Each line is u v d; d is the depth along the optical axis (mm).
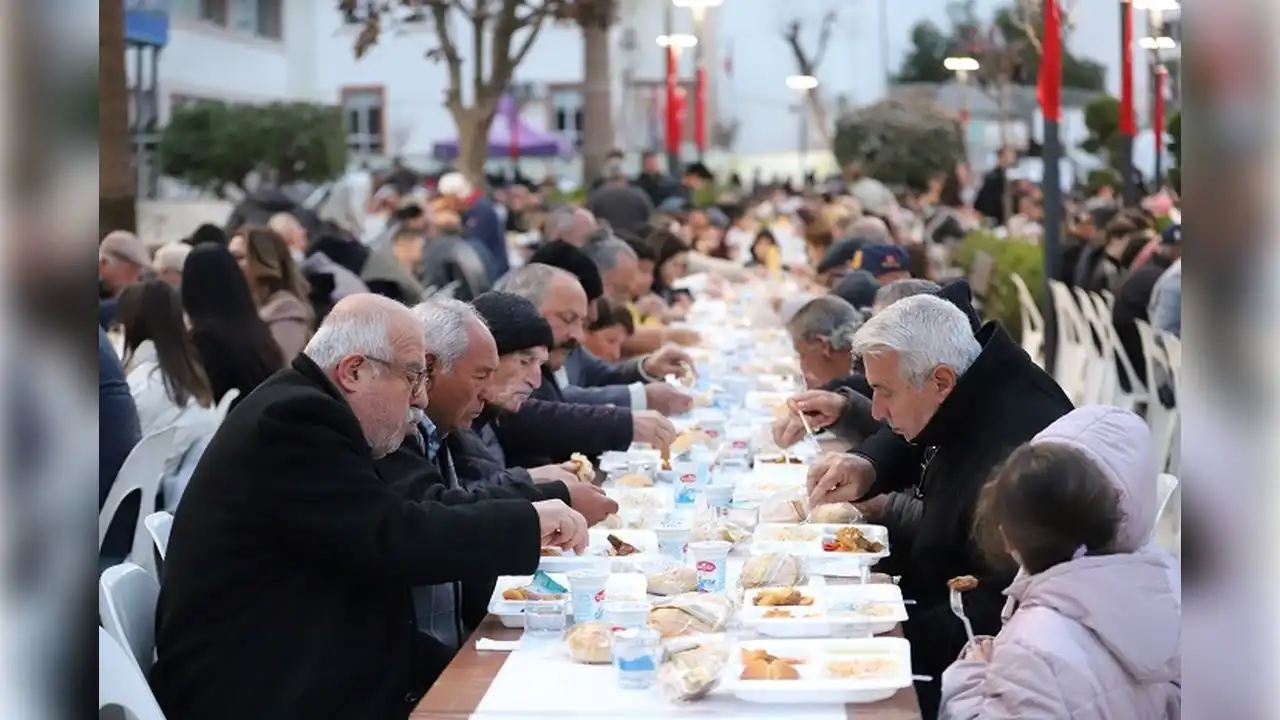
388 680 3490
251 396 3518
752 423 6434
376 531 3396
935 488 4082
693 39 18469
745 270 14148
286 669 3379
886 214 14469
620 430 5602
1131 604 2904
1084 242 12000
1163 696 2939
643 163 24172
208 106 19172
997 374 4000
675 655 3113
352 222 15961
